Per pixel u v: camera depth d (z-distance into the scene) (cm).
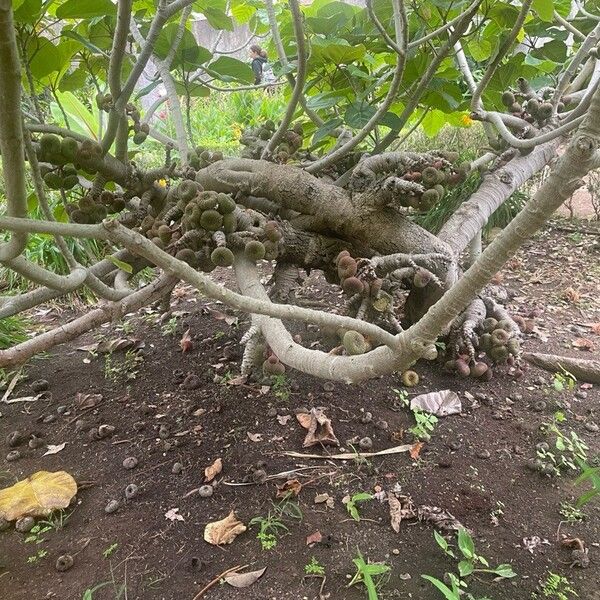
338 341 263
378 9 305
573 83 380
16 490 211
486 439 242
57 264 439
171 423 253
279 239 241
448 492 211
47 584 177
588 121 97
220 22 352
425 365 293
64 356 331
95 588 171
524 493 213
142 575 179
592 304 387
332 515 200
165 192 268
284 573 177
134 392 282
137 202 287
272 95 1018
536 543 191
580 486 217
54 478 216
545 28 346
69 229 122
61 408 272
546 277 436
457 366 275
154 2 293
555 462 228
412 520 199
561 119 330
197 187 235
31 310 422
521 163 321
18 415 272
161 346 328
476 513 203
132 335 347
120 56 204
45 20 276
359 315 221
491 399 268
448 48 255
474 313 278
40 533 199
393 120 282
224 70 318
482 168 405
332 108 360
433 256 245
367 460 226
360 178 251
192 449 235
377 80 296
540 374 293
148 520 200
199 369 296
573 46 409
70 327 197
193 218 220
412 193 228
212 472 218
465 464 226
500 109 371
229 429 246
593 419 258
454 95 304
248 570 179
